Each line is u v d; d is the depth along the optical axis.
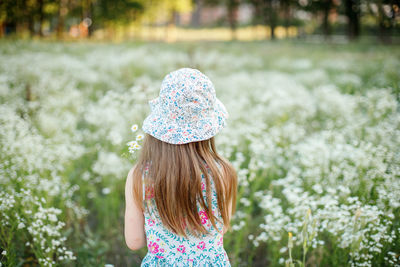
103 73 7.77
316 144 3.07
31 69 6.64
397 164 2.92
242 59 11.87
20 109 4.50
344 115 4.76
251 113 4.72
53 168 3.01
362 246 2.01
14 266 2.20
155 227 1.52
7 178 2.56
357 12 29.08
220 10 57.25
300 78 8.38
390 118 4.19
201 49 16.27
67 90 5.53
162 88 1.42
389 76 7.74
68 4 25.97
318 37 37.69
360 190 2.64
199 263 1.54
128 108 3.83
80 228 2.98
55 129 3.81
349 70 10.11
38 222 2.22
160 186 1.41
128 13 31.33
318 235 2.37
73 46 14.14
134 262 2.62
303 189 2.94
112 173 3.14
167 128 1.41
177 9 34.34
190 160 1.42
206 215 1.50
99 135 4.08
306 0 35.06
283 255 2.46
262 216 2.99
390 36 23.44
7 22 22.88
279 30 44.44
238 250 2.44
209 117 1.45
